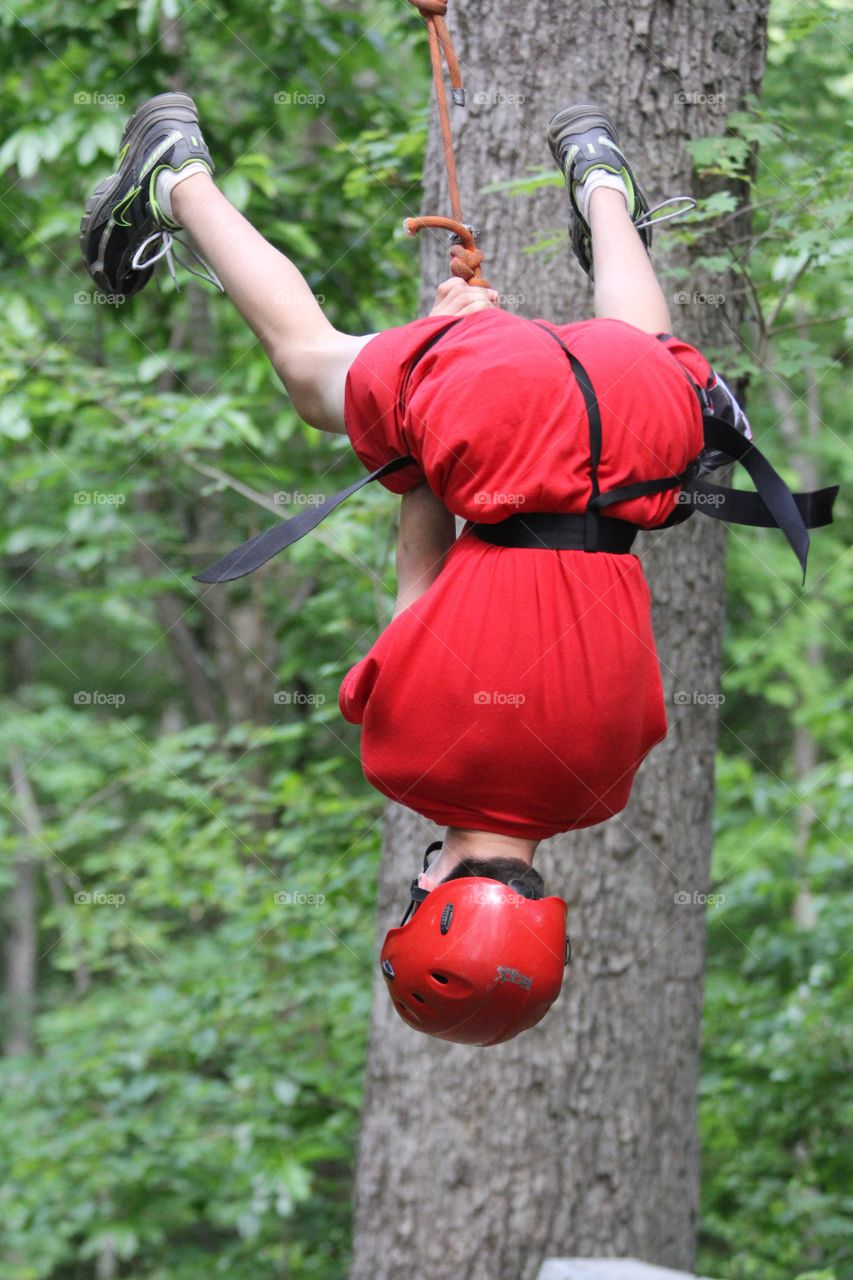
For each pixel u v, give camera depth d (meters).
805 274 11.18
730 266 10.02
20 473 19.23
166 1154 17.02
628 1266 9.05
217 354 21.69
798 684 26.70
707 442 5.38
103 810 24.58
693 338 10.30
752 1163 16.11
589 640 4.55
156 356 17.19
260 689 24.45
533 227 10.10
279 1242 17.98
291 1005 16.80
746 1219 15.98
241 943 16.52
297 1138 16.30
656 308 5.48
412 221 5.19
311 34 18.05
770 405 23.22
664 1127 11.16
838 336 15.71
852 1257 15.24
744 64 10.38
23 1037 32.34
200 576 5.00
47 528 22.00
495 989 4.67
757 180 10.95
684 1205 11.46
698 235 9.91
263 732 17.70
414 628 4.62
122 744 25.06
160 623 26.22
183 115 5.83
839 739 23.17
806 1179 15.85
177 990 17.75
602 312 5.51
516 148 10.12
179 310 22.83
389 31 17.98
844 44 13.96
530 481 4.53
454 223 5.30
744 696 29.17
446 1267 10.85
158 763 18.45
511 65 10.13
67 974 35.97
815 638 26.05
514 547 4.59
